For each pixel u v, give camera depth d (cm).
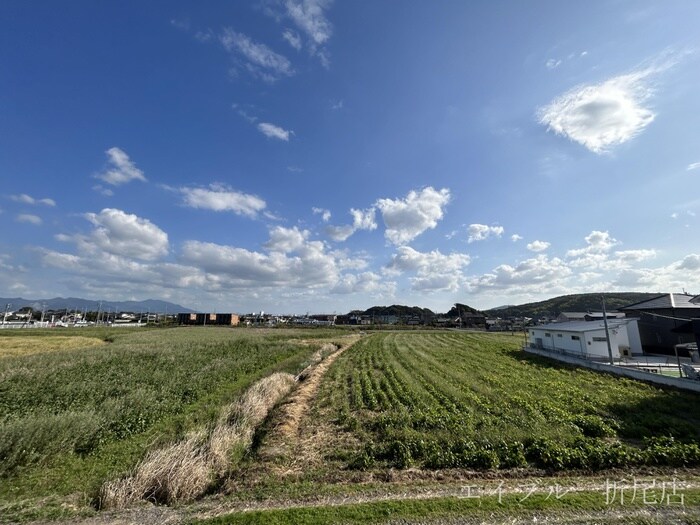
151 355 2900
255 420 1362
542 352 3447
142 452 1016
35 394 1523
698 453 910
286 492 757
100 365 2362
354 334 7162
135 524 643
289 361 3075
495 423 1252
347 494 740
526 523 607
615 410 1427
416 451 1004
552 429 1155
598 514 632
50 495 762
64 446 977
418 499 704
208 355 3023
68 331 6769
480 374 2333
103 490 748
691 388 1727
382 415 1378
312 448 1080
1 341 4609
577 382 2030
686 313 3052
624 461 894
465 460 923
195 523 636
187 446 938
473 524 606
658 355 3175
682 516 623
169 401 1521
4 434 905
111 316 14512
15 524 645
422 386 1989
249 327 10006
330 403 1658
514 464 905
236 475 877
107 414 1216
